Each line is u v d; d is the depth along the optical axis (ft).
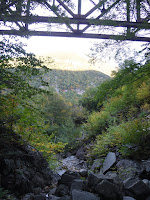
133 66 15.24
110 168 17.40
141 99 28.84
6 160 9.96
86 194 8.96
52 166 17.02
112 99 33.76
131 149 16.55
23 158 12.31
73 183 10.65
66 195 9.90
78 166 26.48
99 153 23.44
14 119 11.59
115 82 16.46
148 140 16.26
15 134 12.98
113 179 10.29
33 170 12.64
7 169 9.67
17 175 10.00
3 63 9.63
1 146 11.25
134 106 30.40
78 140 38.11
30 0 11.51
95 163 21.79
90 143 32.50
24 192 9.95
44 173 13.79
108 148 22.79
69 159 31.17
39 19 20.11
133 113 28.71
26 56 10.34
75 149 37.19
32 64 10.30
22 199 8.95
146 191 10.09
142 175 13.70
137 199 9.97
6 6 10.43
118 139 20.70
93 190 9.93
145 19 16.55
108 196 9.10
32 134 14.70
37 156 14.14
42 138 15.31
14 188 9.50
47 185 13.26
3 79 9.82
